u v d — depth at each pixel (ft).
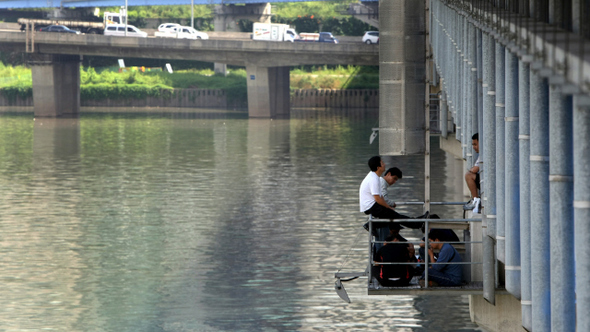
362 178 264.52
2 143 379.14
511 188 62.13
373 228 88.48
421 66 95.25
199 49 576.61
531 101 52.80
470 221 85.05
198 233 174.91
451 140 178.40
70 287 130.31
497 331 101.19
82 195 228.22
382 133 96.17
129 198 223.30
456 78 102.68
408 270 83.15
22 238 168.14
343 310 117.50
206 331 108.58
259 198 222.89
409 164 304.71
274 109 596.29
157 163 306.76
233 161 313.53
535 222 53.26
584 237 42.27
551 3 48.73
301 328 109.81
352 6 650.43
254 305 120.16
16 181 255.70
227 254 154.10
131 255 153.38
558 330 49.06
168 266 144.66
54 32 576.61
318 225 183.11
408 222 83.35
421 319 112.68
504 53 64.64
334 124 511.40
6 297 124.06
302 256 152.15
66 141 392.06
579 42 38.73
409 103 95.20
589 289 42.32
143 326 110.52
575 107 42.34
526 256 58.13
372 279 85.92
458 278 83.76
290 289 128.88
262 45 563.48
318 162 310.24
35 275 137.59
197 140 400.26
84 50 587.68
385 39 94.99
